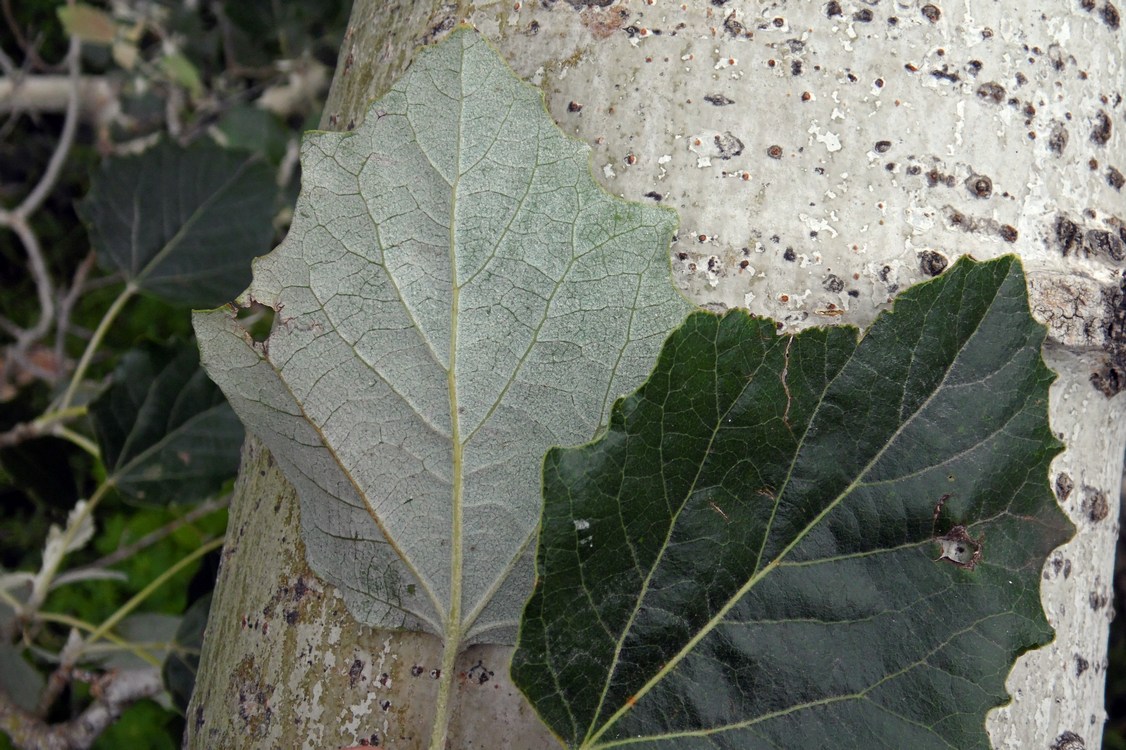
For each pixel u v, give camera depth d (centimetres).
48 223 152
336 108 37
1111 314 35
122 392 54
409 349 33
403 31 36
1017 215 34
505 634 33
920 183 34
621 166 34
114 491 60
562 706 32
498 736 33
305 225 33
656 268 33
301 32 107
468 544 33
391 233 33
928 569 32
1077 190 35
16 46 140
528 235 33
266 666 34
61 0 108
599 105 34
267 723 34
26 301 152
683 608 32
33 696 56
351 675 34
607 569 32
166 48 112
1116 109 36
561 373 33
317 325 33
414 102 33
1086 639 36
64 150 101
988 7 35
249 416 34
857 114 34
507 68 33
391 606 33
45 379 97
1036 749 34
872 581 32
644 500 32
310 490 34
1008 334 32
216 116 114
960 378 32
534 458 33
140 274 58
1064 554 35
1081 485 35
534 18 35
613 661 32
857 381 32
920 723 32
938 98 34
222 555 37
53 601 128
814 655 32
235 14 106
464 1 36
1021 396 32
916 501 32
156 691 58
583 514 32
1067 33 35
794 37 34
